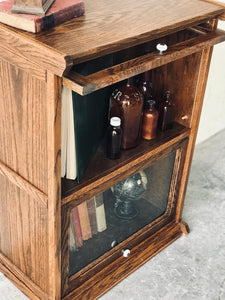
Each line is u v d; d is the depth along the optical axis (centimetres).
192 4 158
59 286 158
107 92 162
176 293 178
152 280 183
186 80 171
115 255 180
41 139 129
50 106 119
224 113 276
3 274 180
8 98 132
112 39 123
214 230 210
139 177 172
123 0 154
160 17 143
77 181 146
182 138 178
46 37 118
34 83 121
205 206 224
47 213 142
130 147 164
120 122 158
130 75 126
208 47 160
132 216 180
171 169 186
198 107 174
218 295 179
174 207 199
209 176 245
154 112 166
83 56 114
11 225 163
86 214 158
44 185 137
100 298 173
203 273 188
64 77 115
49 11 123
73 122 133
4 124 140
